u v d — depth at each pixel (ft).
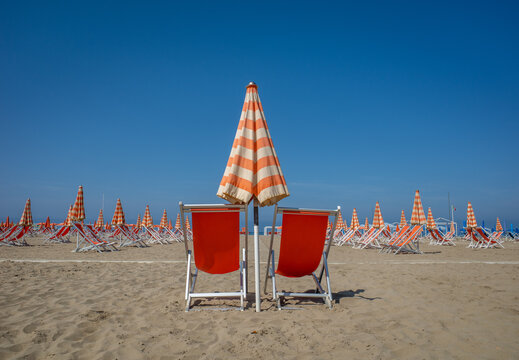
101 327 9.41
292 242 12.00
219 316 10.56
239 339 8.43
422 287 15.11
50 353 7.56
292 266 12.62
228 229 11.71
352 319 10.28
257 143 11.78
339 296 13.61
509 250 41.45
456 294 13.65
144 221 57.57
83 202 35.94
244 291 11.81
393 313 10.93
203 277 18.29
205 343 8.23
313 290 15.03
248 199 11.13
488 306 11.71
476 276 18.35
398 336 8.72
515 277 17.94
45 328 9.18
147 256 30.45
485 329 9.25
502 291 14.25
